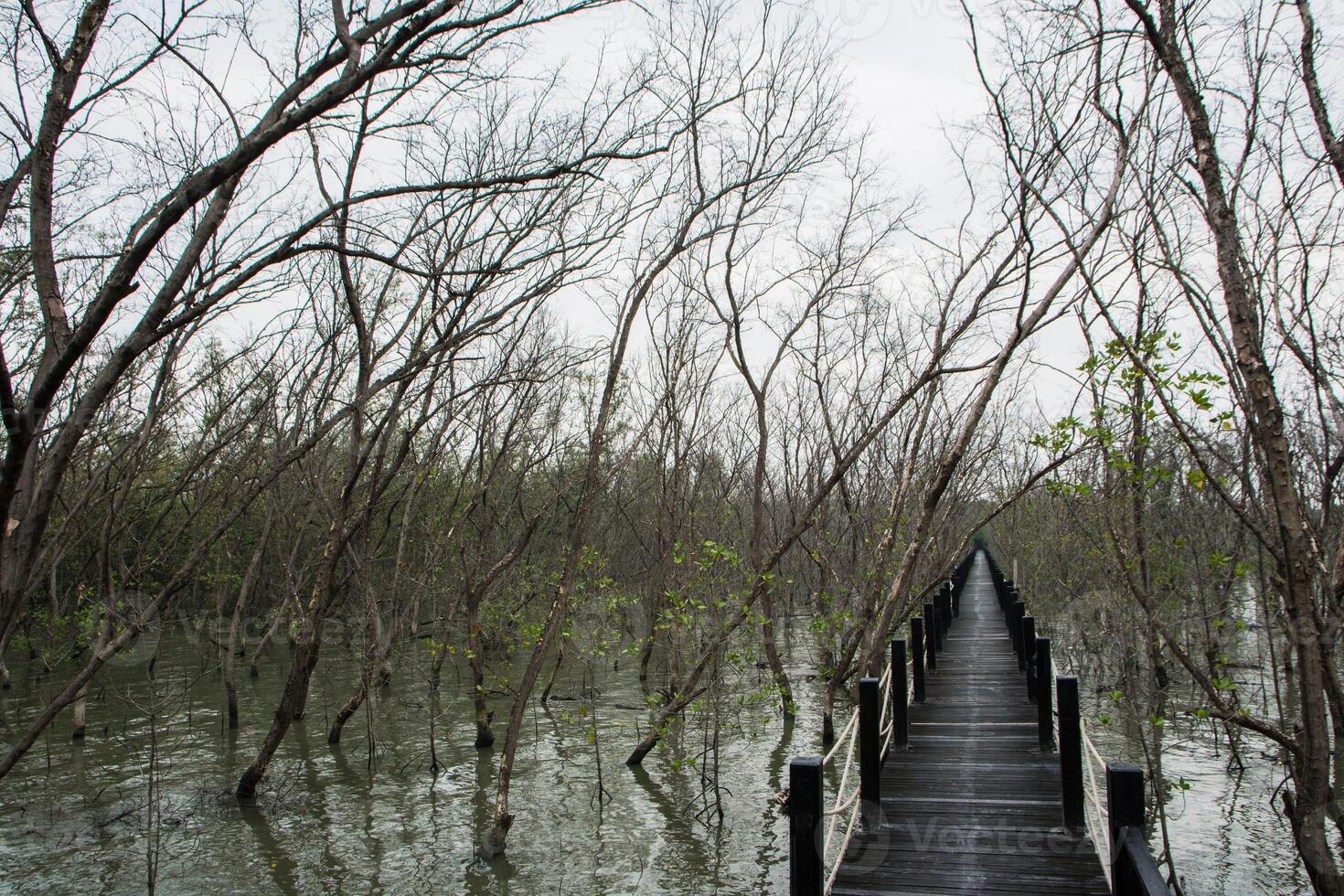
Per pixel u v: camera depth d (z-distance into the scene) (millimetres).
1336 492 7992
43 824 10836
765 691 14188
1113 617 12977
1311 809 5832
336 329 13219
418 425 11672
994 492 22094
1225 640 15422
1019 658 15359
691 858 9898
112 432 11078
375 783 12602
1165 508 10898
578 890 9117
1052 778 9070
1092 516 12141
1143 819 4664
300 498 17516
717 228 12516
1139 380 8164
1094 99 7629
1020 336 10891
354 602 20656
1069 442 9164
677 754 13961
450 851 10094
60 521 13352
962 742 10555
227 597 24547
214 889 9102
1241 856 9539
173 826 10797
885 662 17906
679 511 19781
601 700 18000
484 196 9461
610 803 11695
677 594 12773
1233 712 7539
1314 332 7266
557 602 10961
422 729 15820
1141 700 14180
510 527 20719
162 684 19750
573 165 5969
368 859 9867
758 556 15570
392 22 5203
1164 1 5812
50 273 5090
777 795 11773
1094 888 6434
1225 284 5594
